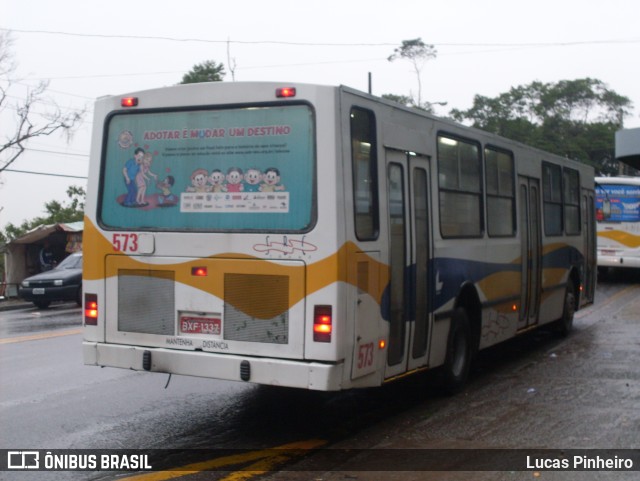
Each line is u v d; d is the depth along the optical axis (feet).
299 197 20.98
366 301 21.71
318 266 20.52
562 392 29.01
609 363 35.19
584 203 46.98
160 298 22.67
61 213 129.59
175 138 22.82
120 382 30.78
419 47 159.33
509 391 29.32
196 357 21.83
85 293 23.93
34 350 39.01
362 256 21.50
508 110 197.67
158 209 22.97
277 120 21.42
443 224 27.07
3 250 86.84
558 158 41.22
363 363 21.63
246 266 21.42
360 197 21.79
